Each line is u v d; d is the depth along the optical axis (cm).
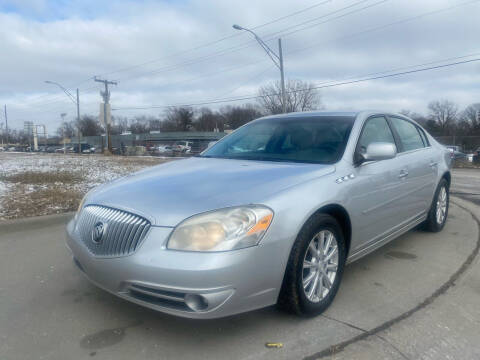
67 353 239
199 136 7562
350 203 302
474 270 377
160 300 236
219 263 220
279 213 244
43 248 451
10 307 300
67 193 754
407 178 396
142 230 238
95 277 260
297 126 385
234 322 272
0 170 1352
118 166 1631
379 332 260
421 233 511
